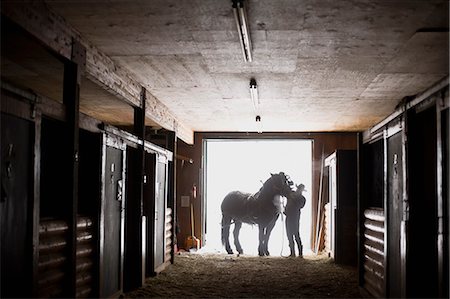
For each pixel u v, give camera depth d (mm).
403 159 4199
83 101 8023
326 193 11797
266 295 6008
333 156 9062
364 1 3996
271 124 11039
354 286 6488
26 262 3445
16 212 3314
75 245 4227
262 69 6242
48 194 4184
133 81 6617
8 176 3207
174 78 6656
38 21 3766
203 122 10750
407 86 7133
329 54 5539
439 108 3451
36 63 5656
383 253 4949
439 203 3406
